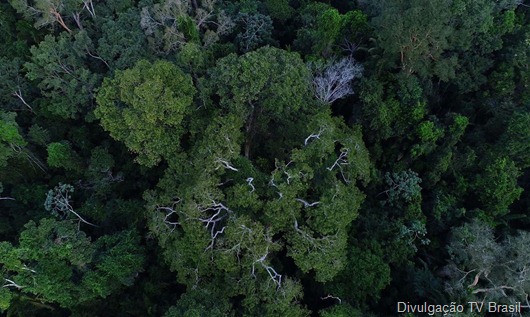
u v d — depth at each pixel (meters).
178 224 23.67
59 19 32.69
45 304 25.84
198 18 32.34
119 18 32.28
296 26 37.03
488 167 28.52
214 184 21.86
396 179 29.02
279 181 21.83
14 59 32.38
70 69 31.44
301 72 25.67
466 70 31.72
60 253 23.03
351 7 38.88
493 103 31.80
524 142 27.72
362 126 30.59
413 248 26.97
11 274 24.25
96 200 28.41
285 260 26.12
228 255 20.77
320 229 20.92
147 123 23.59
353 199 22.55
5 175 30.14
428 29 26.33
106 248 25.50
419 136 29.30
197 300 21.56
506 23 30.88
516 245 23.61
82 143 31.83
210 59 30.39
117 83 24.92
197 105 27.06
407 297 25.72
